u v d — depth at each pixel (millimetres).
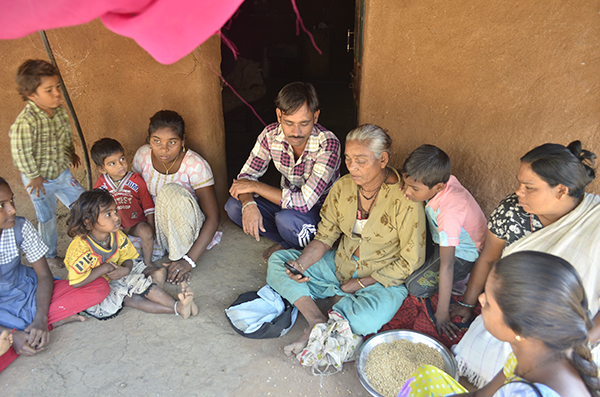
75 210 2561
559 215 2023
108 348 2600
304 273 2953
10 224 2471
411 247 2645
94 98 3619
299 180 3203
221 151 3834
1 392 2320
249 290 3111
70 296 2686
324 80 9289
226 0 1110
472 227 2611
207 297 3035
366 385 2201
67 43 3451
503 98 2877
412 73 3102
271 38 9523
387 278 2742
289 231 3141
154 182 3404
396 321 2721
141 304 2861
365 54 3158
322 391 2314
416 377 1761
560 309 1143
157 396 2293
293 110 2639
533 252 1250
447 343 2541
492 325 1280
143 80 3523
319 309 2750
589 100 2650
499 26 2748
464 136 3090
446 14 2861
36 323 2562
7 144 3850
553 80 2703
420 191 2369
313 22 9422
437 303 2684
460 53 2916
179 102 3562
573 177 1839
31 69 2801
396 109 3242
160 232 3328
